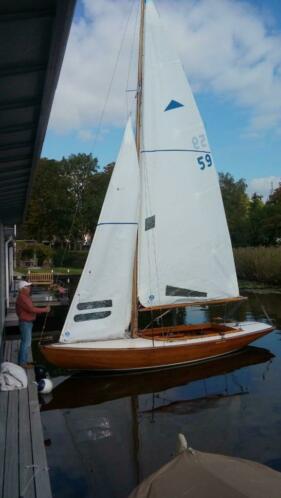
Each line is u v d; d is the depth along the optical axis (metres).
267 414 7.66
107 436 6.90
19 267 43.97
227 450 6.34
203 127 11.42
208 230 11.37
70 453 6.34
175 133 11.04
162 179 10.89
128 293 10.12
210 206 11.45
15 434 5.53
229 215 49.81
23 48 2.84
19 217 17.09
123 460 6.11
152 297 10.73
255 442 6.59
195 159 11.27
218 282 11.50
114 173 10.02
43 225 53.12
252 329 11.80
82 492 5.32
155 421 7.45
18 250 44.47
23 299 8.73
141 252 10.65
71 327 9.66
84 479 5.61
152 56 10.82
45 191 52.28
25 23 2.53
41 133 4.88
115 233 9.92
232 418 7.52
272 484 3.37
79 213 52.22
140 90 10.76
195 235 11.20
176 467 3.69
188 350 10.35
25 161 6.66
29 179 8.41
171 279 10.94
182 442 4.08
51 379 9.68
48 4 2.36
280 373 9.97
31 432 5.59
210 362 10.86
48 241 55.12
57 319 16.69
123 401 8.42
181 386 9.20
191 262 11.15
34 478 4.43
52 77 3.28
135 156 10.17
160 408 8.03
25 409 6.43
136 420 7.52
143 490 3.46
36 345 13.01
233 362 10.84
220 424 7.28
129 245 10.05
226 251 11.64
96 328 9.84
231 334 11.23
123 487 5.42
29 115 4.26
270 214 40.72
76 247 56.38
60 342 9.63
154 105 10.85
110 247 9.88
